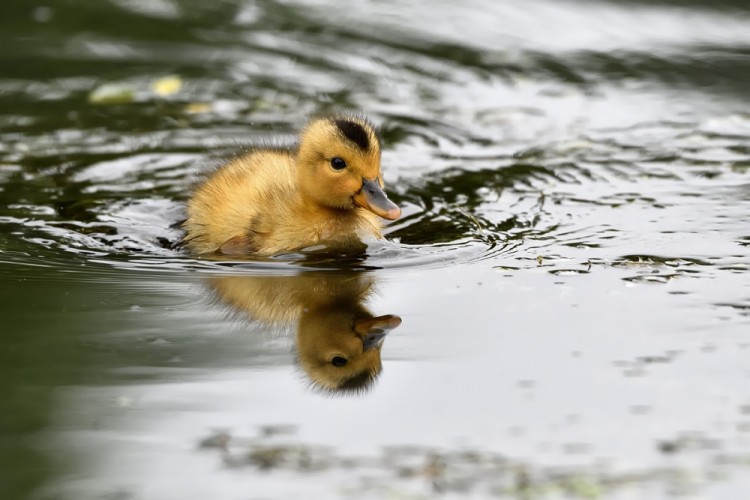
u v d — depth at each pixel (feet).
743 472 34.09
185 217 59.47
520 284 49.14
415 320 45.57
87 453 35.50
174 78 85.20
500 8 102.12
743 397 38.52
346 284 49.90
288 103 80.89
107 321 45.62
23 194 62.59
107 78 84.99
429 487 33.50
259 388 39.88
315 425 37.27
